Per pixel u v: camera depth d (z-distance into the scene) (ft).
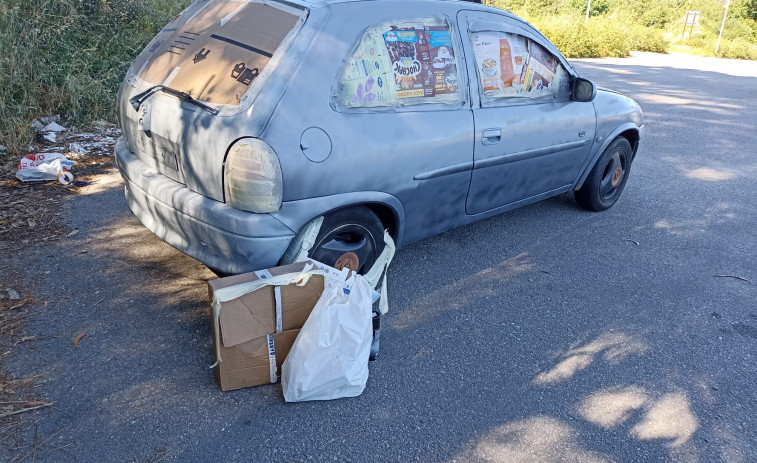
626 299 13.46
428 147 11.94
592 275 14.48
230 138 9.68
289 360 9.27
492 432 9.12
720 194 21.33
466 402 9.74
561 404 9.86
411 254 14.94
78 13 26.48
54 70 23.56
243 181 9.59
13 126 20.25
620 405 9.95
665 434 9.35
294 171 9.87
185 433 8.70
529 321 12.27
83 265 13.17
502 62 13.70
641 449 9.00
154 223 11.61
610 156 17.89
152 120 11.10
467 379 10.31
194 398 9.40
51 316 11.23
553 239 16.42
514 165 14.25
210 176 10.07
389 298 12.80
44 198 16.58
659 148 27.48
